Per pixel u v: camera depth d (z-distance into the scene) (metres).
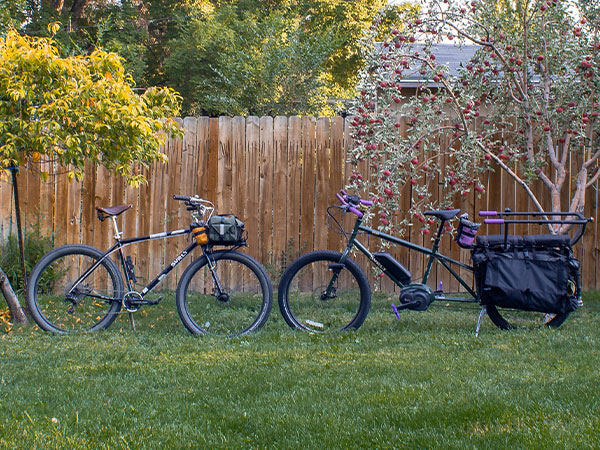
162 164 7.32
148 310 6.18
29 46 5.18
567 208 6.98
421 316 5.96
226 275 6.18
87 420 3.10
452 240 7.04
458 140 6.99
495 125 6.78
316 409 3.22
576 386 3.46
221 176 7.30
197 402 3.40
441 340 4.85
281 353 4.46
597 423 2.88
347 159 7.10
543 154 6.48
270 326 5.61
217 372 3.97
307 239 7.23
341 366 4.07
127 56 15.58
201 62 17.05
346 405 3.27
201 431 2.97
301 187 7.22
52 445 2.78
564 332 5.04
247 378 3.80
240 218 7.29
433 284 7.11
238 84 14.77
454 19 6.18
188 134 7.33
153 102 6.04
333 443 2.78
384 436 2.84
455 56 11.20
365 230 5.40
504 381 3.64
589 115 6.04
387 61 6.02
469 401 3.25
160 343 4.87
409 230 7.07
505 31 6.30
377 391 3.50
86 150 5.20
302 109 14.80
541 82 6.39
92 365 4.16
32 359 4.33
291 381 3.71
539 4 6.08
